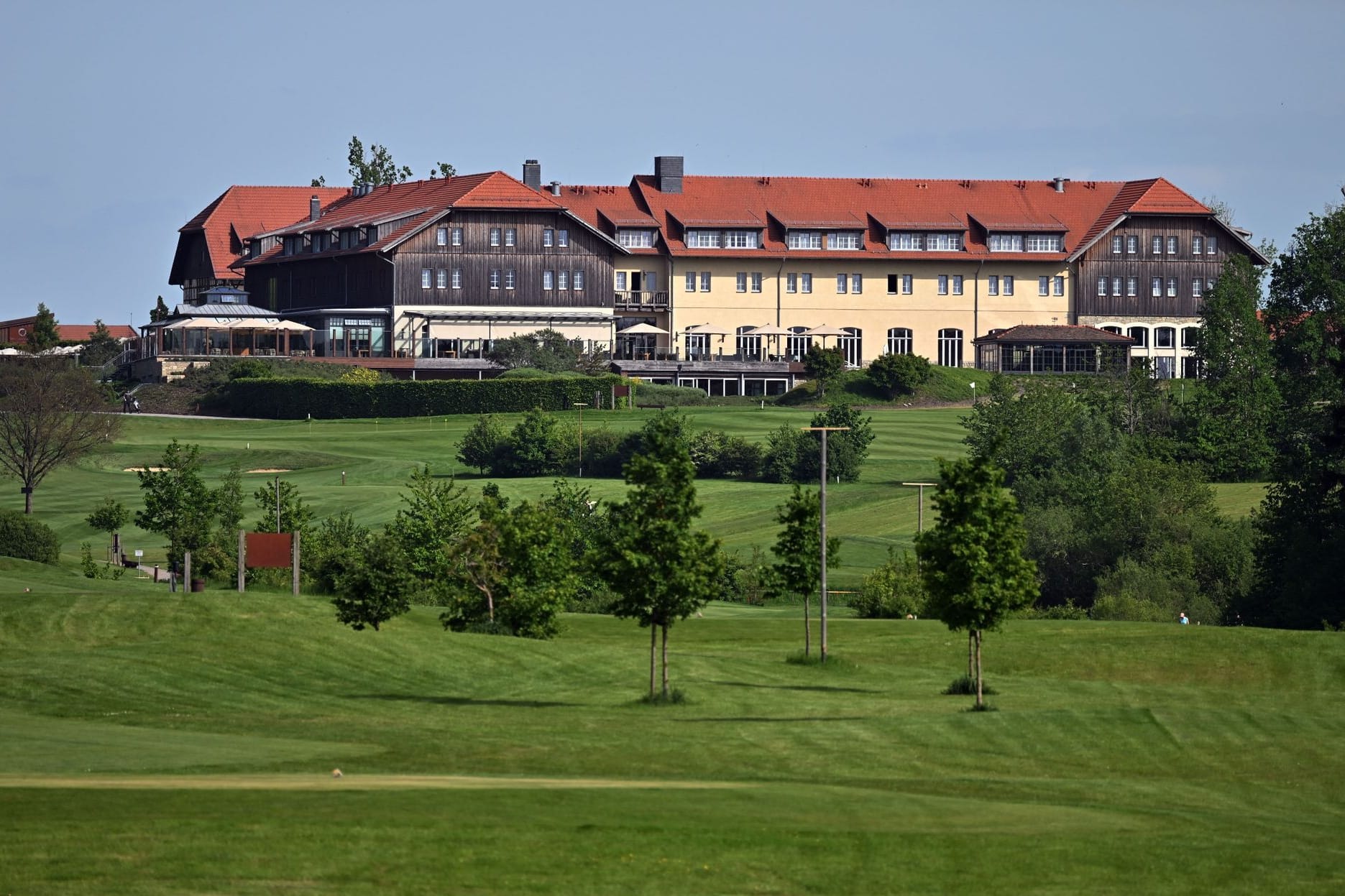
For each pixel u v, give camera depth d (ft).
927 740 460.96
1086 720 488.02
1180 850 324.80
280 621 636.07
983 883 296.30
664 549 531.09
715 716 501.56
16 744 398.21
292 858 280.10
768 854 300.81
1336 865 321.11
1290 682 615.98
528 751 425.69
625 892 277.64
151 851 279.08
